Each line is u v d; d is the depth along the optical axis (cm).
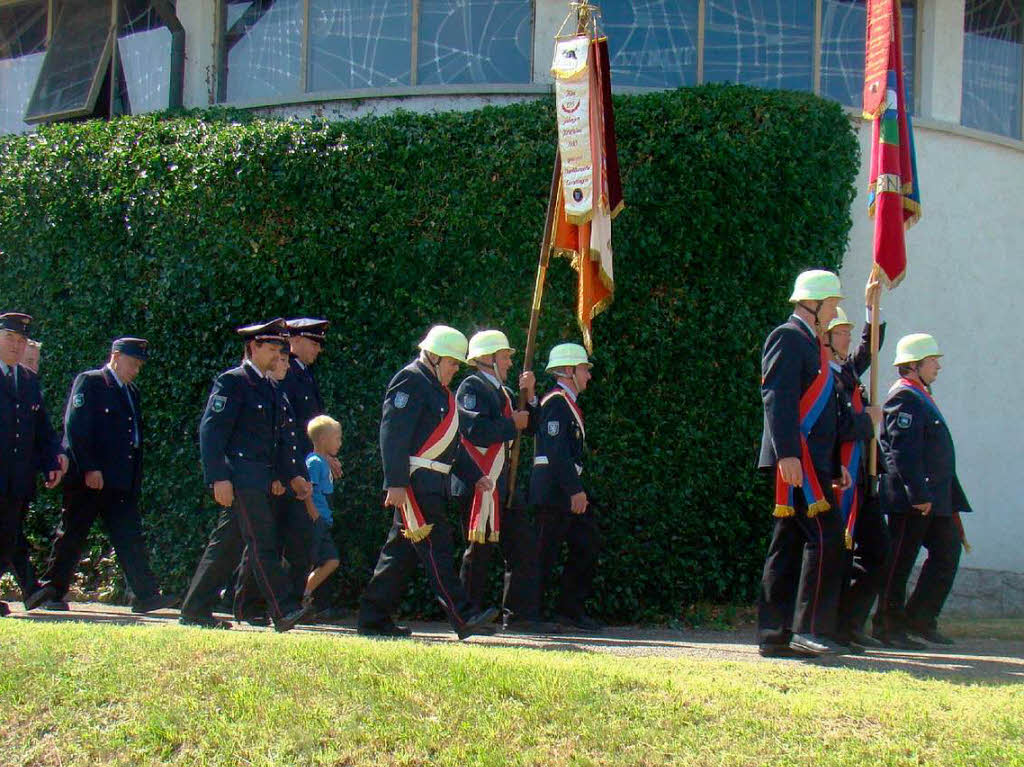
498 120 1417
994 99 1731
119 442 1308
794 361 993
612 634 1263
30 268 1558
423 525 1059
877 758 718
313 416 1295
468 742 739
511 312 1399
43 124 1797
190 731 758
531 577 1245
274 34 1716
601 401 1384
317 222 1428
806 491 984
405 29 1650
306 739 744
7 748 753
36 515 1536
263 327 1148
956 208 1642
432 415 1082
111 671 832
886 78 1141
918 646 1173
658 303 1391
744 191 1396
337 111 1530
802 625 1002
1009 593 1469
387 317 1413
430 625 1330
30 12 1972
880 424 1200
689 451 1380
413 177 1418
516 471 1243
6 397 1241
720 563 1388
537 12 1603
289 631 1101
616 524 1373
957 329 1631
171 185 1484
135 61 1841
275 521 1158
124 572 1348
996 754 723
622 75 1605
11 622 1026
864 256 1558
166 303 1469
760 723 759
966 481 1630
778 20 1627
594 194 1177
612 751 728
